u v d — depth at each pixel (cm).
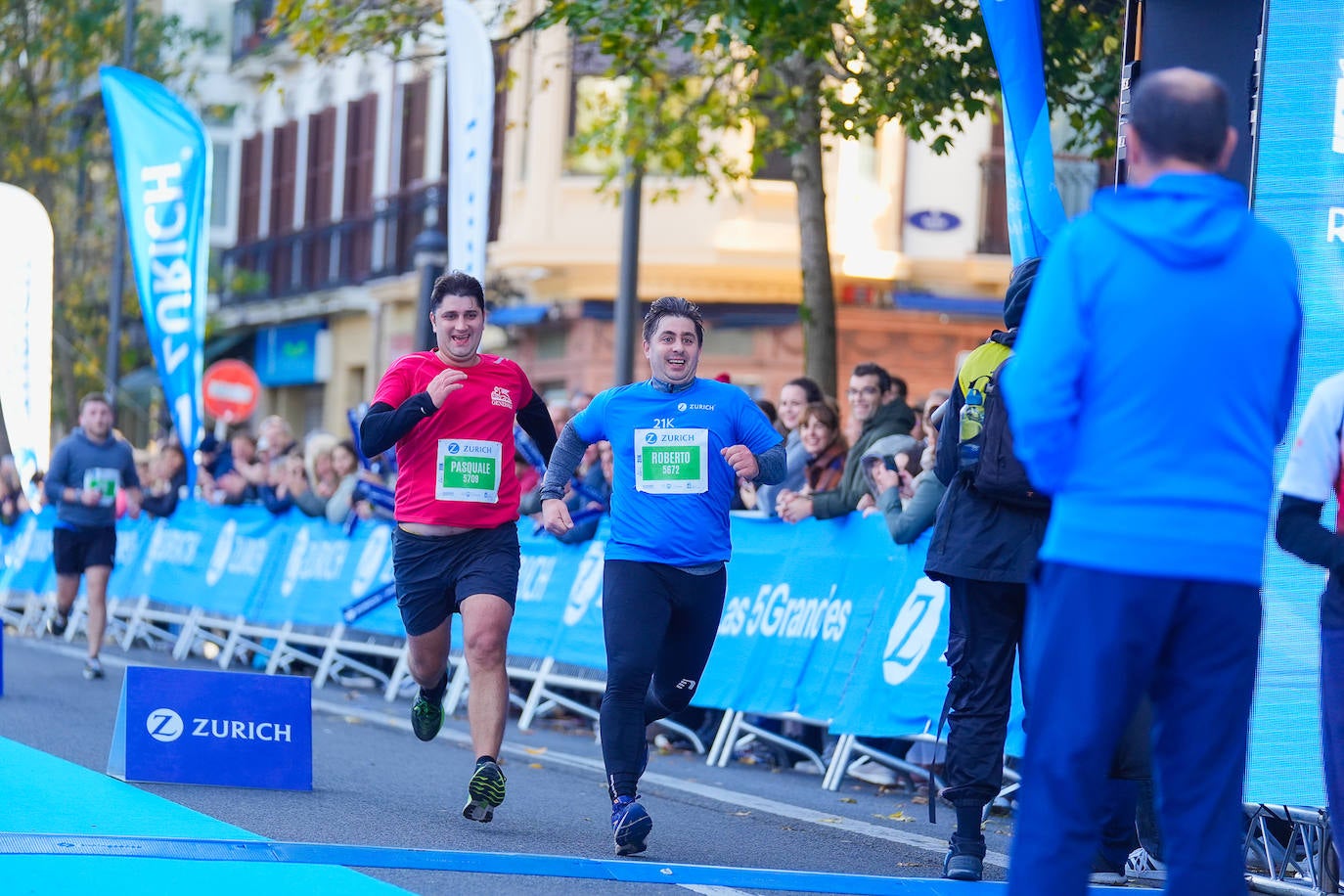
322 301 5231
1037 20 1288
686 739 1777
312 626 2311
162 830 1063
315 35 2402
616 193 2972
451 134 1906
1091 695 659
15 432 2733
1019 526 993
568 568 1884
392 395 1173
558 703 1867
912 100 2114
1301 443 857
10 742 1452
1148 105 673
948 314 3947
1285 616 1036
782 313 3894
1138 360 650
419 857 998
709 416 1100
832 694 1502
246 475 2480
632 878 977
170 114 2477
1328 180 1055
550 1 2281
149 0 5975
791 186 3875
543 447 1232
